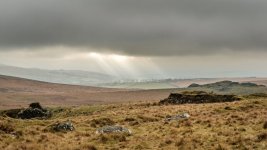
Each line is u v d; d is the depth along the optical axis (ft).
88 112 307.78
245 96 302.45
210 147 80.23
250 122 113.39
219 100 280.92
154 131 113.29
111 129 111.04
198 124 120.26
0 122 113.70
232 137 89.04
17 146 85.10
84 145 86.02
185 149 79.25
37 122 138.21
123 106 307.58
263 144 77.56
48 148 85.10
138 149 83.92
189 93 311.06
